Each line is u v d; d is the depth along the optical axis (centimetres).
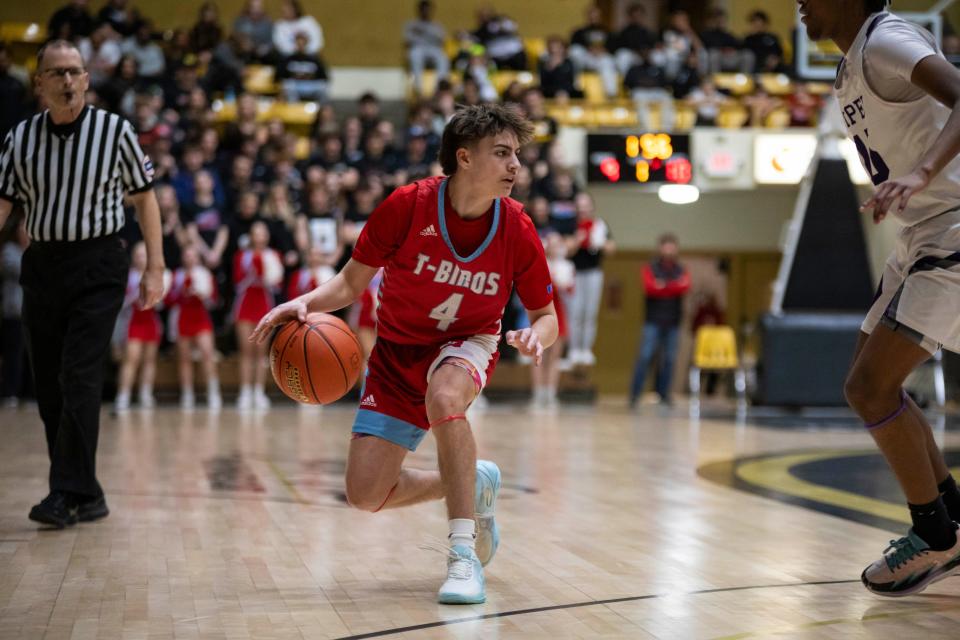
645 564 450
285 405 1463
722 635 333
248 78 1900
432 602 378
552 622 350
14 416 1216
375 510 407
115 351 1500
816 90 1828
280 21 1928
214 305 1443
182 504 603
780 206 1908
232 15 2120
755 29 2014
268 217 1462
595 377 2031
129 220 1392
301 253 1454
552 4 2228
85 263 524
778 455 899
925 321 360
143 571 429
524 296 403
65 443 529
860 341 403
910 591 381
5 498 621
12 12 2016
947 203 365
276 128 1617
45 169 515
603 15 2462
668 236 1577
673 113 1848
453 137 374
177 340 1405
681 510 602
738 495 664
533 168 1585
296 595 389
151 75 1753
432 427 379
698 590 399
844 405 1374
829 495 664
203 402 1489
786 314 1378
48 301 528
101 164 519
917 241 371
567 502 631
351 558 459
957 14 1609
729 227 1908
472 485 380
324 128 1688
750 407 1478
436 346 398
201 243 1455
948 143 327
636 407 1536
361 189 1443
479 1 2197
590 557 465
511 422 1238
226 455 848
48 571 428
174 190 1505
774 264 2014
